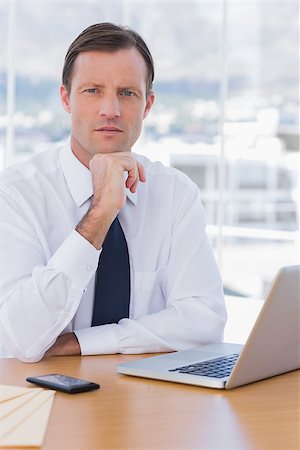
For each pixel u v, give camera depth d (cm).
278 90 940
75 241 205
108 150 226
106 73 223
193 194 253
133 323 217
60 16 678
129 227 241
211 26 1005
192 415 157
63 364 199
